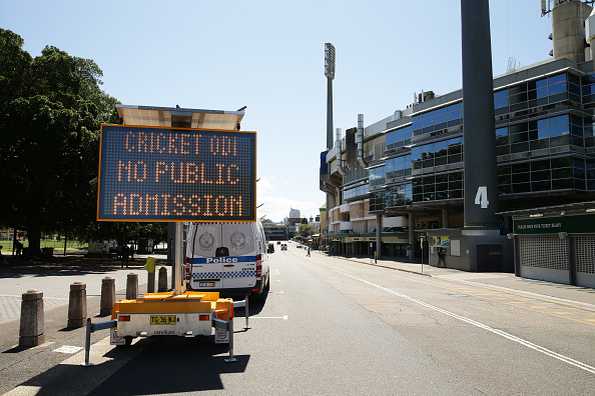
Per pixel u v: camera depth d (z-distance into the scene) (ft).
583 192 116.06
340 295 52.34
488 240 107.86
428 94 189.98
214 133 26.96
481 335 28.76
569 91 115.85
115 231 138.00
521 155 123.24
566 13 147.33
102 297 34.96
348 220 287.28
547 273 76.79
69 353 22.94
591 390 17.39
